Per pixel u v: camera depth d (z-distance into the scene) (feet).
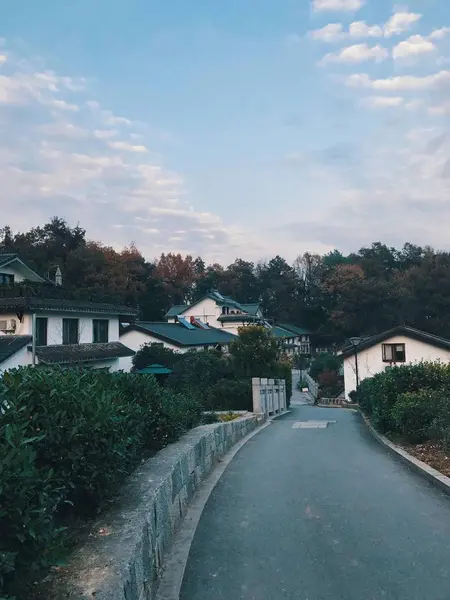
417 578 14.20
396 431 40.55
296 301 290.15
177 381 82.28
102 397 14.70
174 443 24.71
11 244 206.90
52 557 9.37
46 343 77.36
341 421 61.41
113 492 15.20
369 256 287.69
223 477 27.66
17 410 12.14
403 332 111.04
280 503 22.04
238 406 69.21
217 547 16.93
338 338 258.98
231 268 330.54
